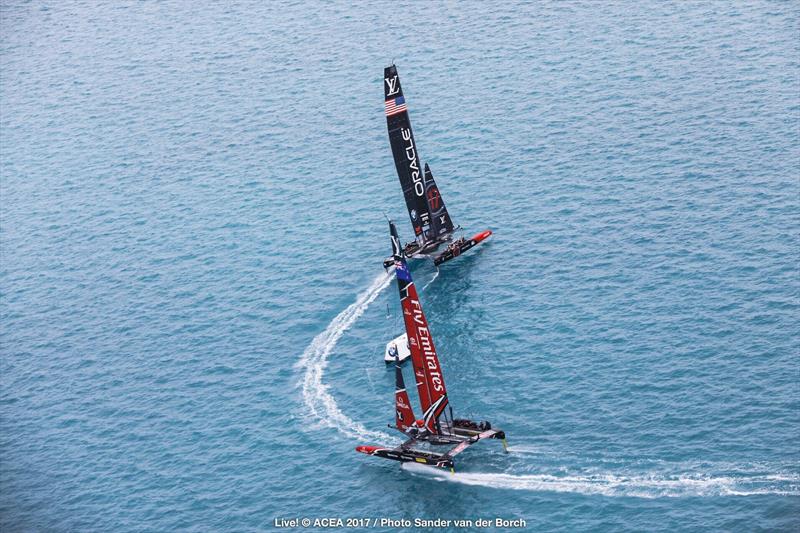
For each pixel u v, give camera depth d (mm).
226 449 194500
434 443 182750
